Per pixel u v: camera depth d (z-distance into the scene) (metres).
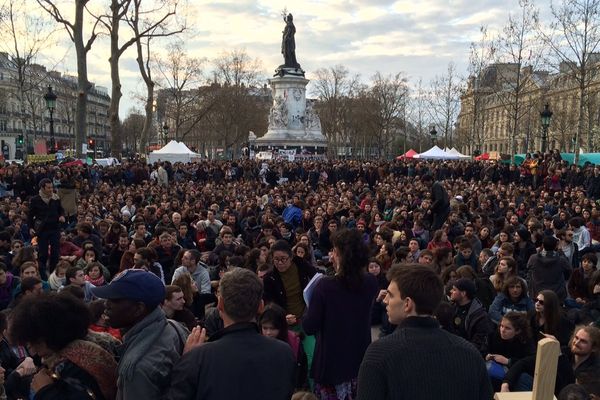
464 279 6.55
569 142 67.81
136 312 3.09
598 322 6.86
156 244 10.80
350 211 16.00
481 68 48.81
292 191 24.11
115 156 37.44
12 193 24.23
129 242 11.66
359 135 98.50
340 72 100.94
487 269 9.54
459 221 13.80
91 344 2.99
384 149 107.12
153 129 121.56
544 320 6.00
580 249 12.12
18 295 7.41
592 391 4.72
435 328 2.85
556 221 12.91
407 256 9.41
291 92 59.56
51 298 2.94
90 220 14.27
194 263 8.70
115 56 36.25
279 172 38.19
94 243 11.68
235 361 2.88
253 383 2.87
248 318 3.10
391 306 3.01
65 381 2.80
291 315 6.11
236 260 9.12
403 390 2.62
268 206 17.70
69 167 26.44
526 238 11.05
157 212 15.83
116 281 3.13
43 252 11.51
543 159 31.25
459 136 90.75
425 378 2.63
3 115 90.81
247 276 3.19
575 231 12.83
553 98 66.06
